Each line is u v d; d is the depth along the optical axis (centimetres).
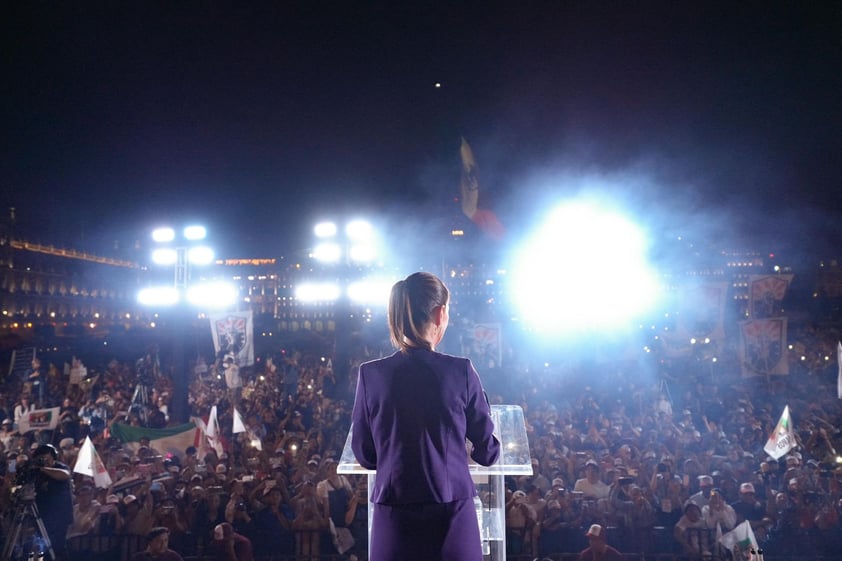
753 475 1309
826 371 2962
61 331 9200
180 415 2394
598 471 1290
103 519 1123
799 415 2050
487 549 329
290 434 1711
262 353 5622
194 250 2506
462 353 2825
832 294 8644
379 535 285
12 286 11012
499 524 331
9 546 827
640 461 1400
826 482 1292
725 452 1555
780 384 2430
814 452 1602
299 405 2283
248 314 2364
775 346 2053
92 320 12950
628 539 1116
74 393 2406
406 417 288
